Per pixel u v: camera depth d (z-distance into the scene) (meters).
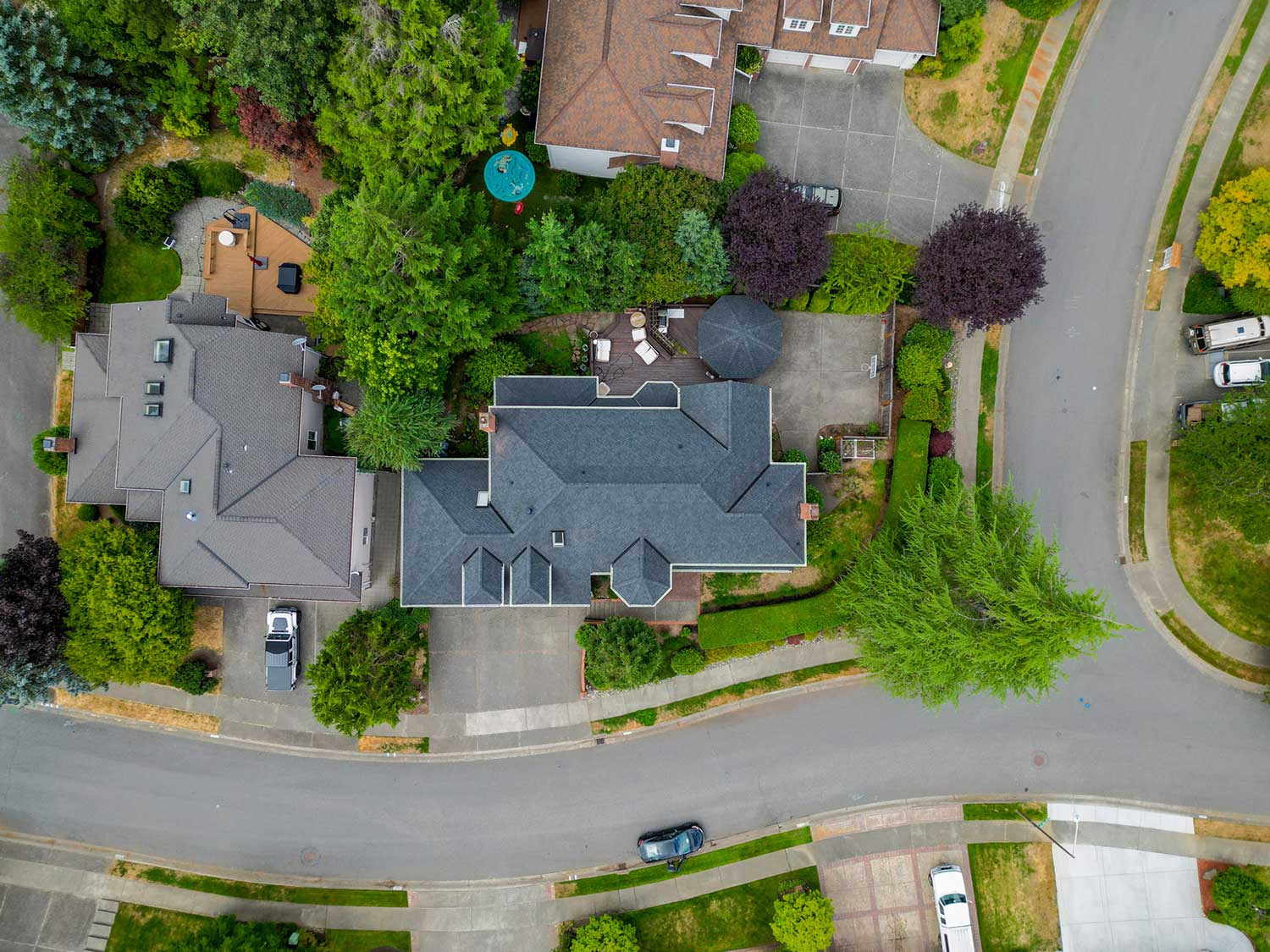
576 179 40.66
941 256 35.69
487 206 39.56
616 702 41.38
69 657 36.56
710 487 35.94
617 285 37.28
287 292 39.53
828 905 38.59
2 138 39.69
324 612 40.84
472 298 36.00
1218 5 41.19
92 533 37.12
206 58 37.84
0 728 41.19
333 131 35.66
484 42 34.25
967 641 32.12
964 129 41.50
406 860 41.12
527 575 35.62
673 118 36.56
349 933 40.88
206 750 41.34
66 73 36.03
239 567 36.22
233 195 40.09
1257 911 39.09
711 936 41.00
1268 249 36.62
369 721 36.50
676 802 41.53
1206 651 41.97
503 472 36.41
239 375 35.72
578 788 41.34
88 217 39.16
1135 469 41.88
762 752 41.75
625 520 36.16
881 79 41.16
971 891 41.47
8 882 41.00
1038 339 41.75
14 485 40.88
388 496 40.53
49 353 40.84
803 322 41.03
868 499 41.31
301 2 32.41
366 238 31.92
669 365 40.81
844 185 41.53
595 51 36.16
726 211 37.84
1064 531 42.12
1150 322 41.66
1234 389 41.28
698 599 41.00
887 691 39.28
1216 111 41.25
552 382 38.09
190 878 41.00
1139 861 41.56
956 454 41.75
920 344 39.28
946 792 41.94
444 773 41.19
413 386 36.19
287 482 36.16
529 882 41.12
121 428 36.19
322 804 41.19
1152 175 41.50
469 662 41.03
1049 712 42.16
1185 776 41.91
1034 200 41.81
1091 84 41.41
